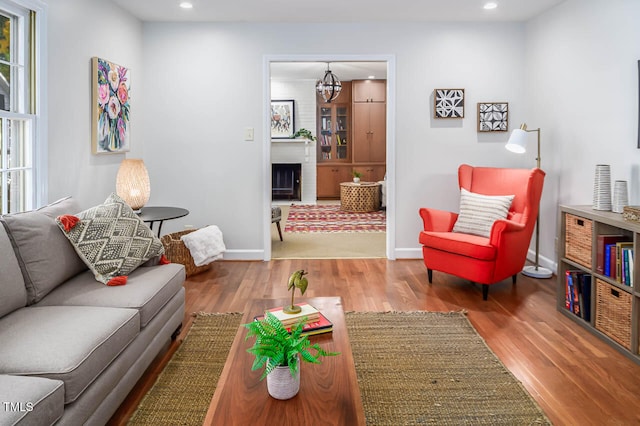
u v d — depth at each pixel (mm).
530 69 4816
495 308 3516
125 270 2572
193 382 2381
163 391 2291
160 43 4824
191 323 3197
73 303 2270
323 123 10641
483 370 2516
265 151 4930
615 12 3434
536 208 3932
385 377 2443
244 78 4871
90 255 2500
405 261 4996
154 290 2469
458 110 4910
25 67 3010
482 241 3742
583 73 3865
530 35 4797
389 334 3010
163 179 4949
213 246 4445
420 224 5059
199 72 4855
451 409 2141
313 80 10086
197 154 4938
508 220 3924
